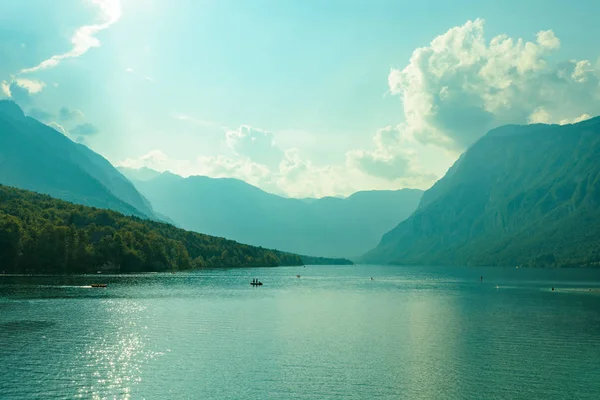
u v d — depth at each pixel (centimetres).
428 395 6625
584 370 7744
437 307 16012
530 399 6506
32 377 7119
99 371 7444
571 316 13600
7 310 13438
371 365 7988
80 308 14012
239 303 16512
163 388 6756
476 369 7781
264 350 8912
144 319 12206
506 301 18300
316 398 6481
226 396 6506
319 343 9544
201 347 9094
